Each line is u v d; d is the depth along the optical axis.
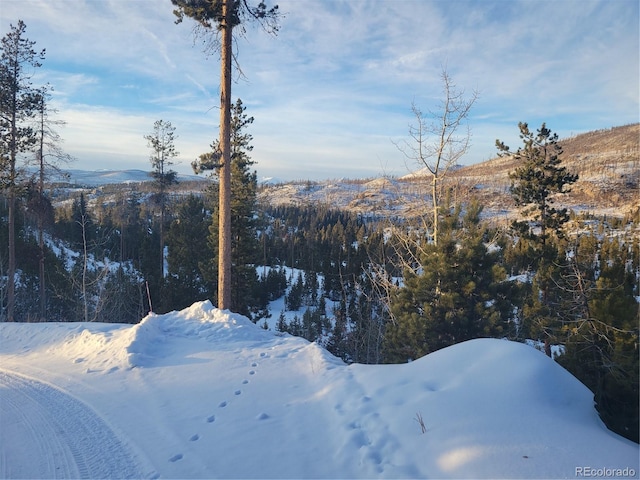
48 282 30.00
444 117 14.17
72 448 4.70
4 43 18.97
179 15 11.28
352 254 43.22
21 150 19.83
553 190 21.34
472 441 3.98
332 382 6.10
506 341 5.87
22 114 19.91
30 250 25.69
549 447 3.77
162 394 6.09
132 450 4.60
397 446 4.28
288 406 5.51
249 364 7.20
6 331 10.51
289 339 8.90
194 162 12.28
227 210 12.34
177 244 33.66
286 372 6.79
